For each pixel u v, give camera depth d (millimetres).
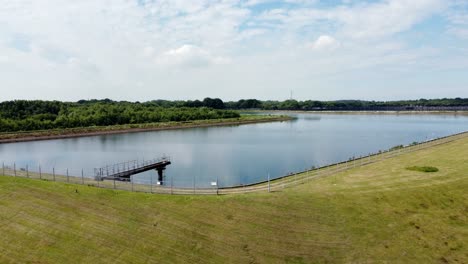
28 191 37000
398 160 55906
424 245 29859
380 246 29344
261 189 38969
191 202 33781
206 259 27297
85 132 135625
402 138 119062
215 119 199250
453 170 46781
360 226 31469
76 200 34781
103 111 173500
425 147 70375
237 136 131375
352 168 50844
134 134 139375
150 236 29438
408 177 43469
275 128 166875
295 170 67812
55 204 34312
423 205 35500
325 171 49844
